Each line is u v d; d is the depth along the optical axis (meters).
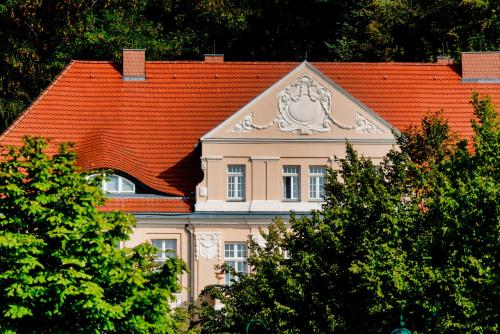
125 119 185.62
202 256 177.38
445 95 190.38
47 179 128.50
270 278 140.88
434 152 151.12
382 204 135.00
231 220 177.50
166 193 179.00
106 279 126.44
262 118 178.75
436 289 125.00
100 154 178.75
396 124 187.00
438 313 123.88
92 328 124.50
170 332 128.75
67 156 131.38
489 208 124.12
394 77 191.25
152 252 132.25
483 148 132.38
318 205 178.50
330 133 179.38
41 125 183.50
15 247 123.56
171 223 177.50
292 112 179.12
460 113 189.00
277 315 136.38
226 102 188.00
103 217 129.25
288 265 141.25
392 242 132.00
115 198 177.38
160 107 187.25
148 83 189.12
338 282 135.00
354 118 179.62
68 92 187.00
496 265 122.94
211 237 177.50
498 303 120.88
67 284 123.56
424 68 192.50
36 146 130.62
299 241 142.50
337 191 144.75
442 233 125.88
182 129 185.38
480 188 124.88
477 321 121.38
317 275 136.00
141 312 127.88
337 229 137.38
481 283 121.50
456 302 121.81
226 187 178.38
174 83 189.38
